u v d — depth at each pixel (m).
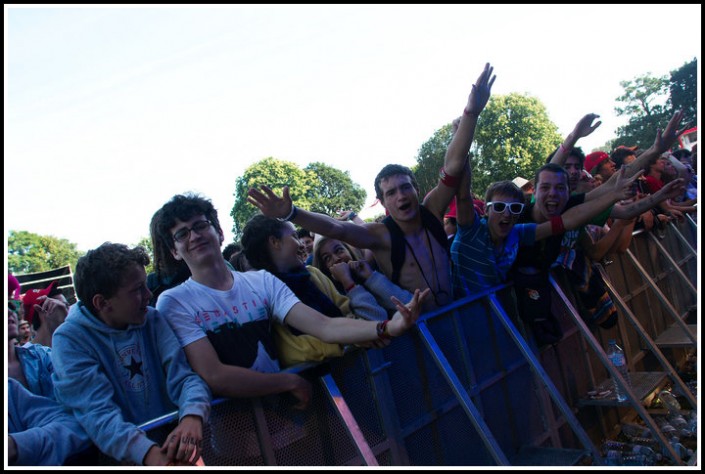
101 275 1.71
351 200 42.19
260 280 2.17
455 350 2.80
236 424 1.85
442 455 2.55
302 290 2.35
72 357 1.69
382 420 2.31
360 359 2.30
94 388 1.67
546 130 39.84
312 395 2.08
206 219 2.06
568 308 3.56
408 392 2.47
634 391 3.75
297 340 2.13
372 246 2.78
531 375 3.21
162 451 1.57
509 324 3.09
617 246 4.45
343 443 2.12
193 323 1.92
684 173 5.95
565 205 3.57
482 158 40.78
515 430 3.02
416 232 2.85
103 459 1.69
